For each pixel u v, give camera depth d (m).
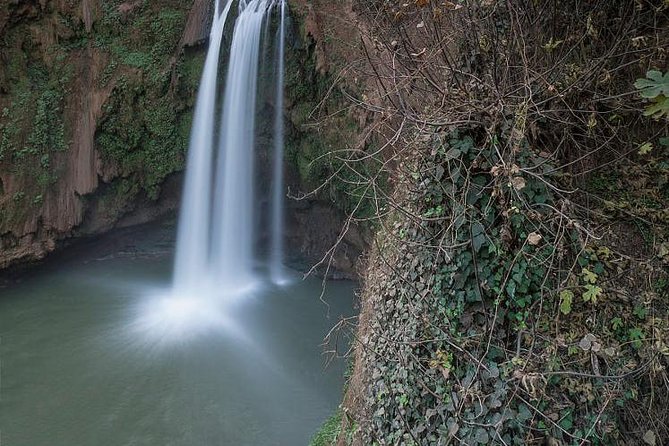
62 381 9.30
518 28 4.54
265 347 10.56
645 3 4.84
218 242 14.57
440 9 4.82
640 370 4.11
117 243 15.66
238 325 11.52
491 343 4.52
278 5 12.48
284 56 12.66
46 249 13.91
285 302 12.74
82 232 14.57
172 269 14.95
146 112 14.38
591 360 4.27
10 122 13.30
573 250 4.52
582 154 4.91
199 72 14.19
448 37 4.74
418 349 4.95
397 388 5.07
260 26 12.80
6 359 10.01
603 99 4.59
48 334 11.00
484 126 4.52
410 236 5.41
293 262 15.16
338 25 11.64
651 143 4.94
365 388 5.71
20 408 8.59
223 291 13.37
